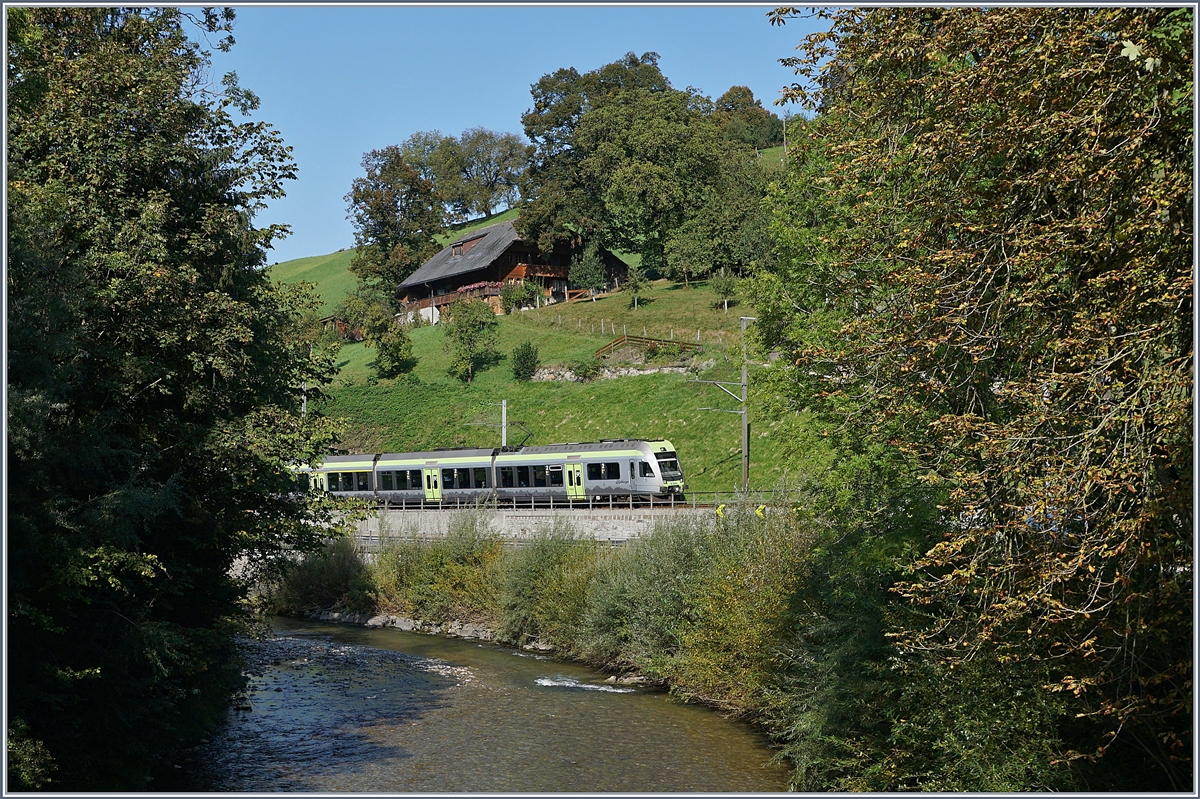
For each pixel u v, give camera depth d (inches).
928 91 511.2
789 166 995.9
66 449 634.8
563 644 1405.0
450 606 1652.3
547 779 808.3
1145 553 430.0
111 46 865.5
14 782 578.6
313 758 874.1
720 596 1039.6
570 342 3260.3
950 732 629.3
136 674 752.3
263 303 943.0
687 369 2738.7
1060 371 465.4
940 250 507.2
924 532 725.9
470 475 2130.9
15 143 773.3
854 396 604.1
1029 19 472.4
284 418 896.3
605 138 3922.2
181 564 853.8
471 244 4239.7
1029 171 492.4
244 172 908.0
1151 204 416.8
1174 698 493.7
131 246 778.8
